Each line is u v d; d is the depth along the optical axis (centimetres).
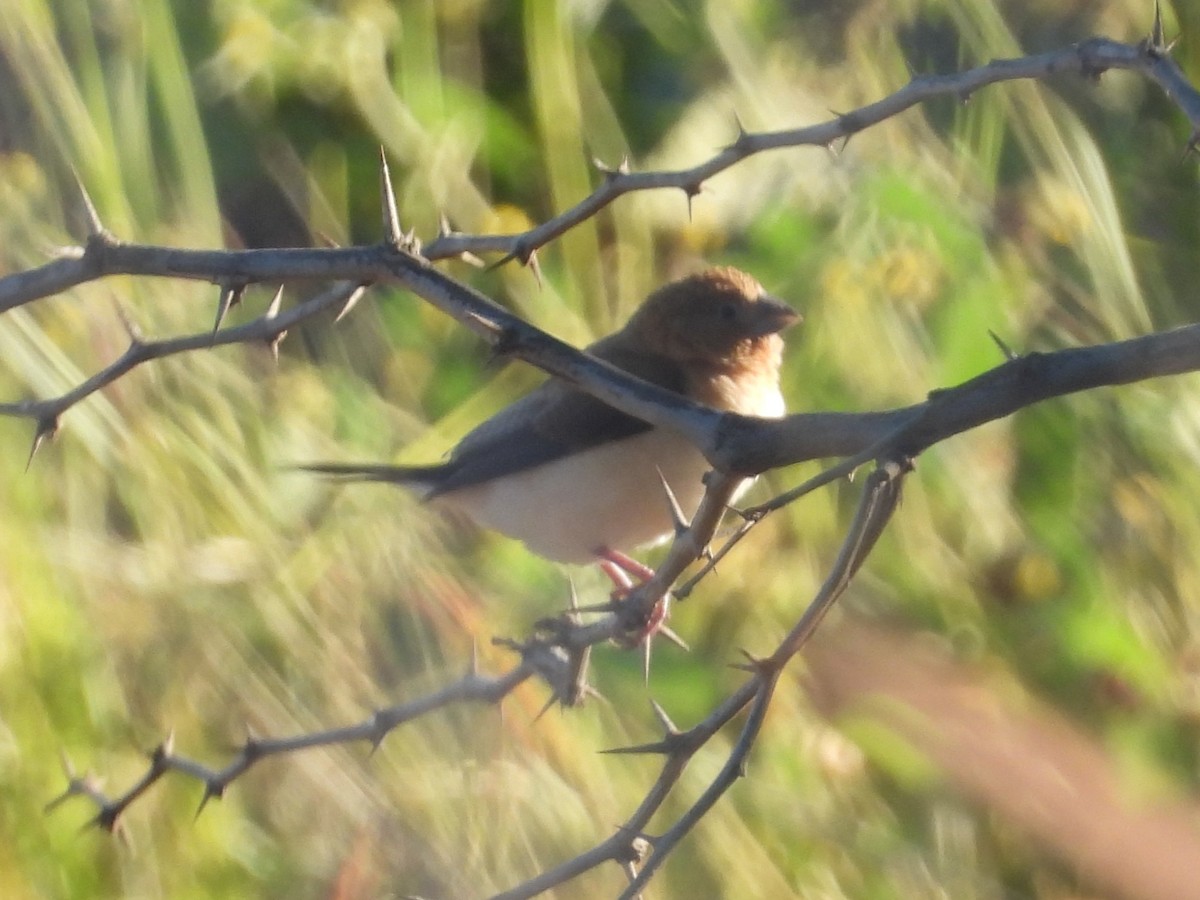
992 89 1097
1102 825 955
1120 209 1144
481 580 993
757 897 879
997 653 1001
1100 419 1053
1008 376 377
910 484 1031
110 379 504
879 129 1111
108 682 867
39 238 983
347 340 1091
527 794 871
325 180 1157
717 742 940
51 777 839
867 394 1035
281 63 1156
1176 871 942
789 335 1059
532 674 601
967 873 931
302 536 952
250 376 1016
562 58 1166
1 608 845
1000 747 966
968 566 1025
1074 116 1106
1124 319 1054
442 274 444
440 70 1205
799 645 423
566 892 852
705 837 884
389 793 864
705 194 1137
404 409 1079
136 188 1064
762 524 1013
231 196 1157
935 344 1047
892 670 981
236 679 884
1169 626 1013
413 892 842
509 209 1135
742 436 401
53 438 503
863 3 1150
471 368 1108
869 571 1013
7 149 1019
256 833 859
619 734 927
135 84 1086
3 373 912
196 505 930
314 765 867
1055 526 1032
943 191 1077
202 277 466
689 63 1198
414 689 909
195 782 859
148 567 893
